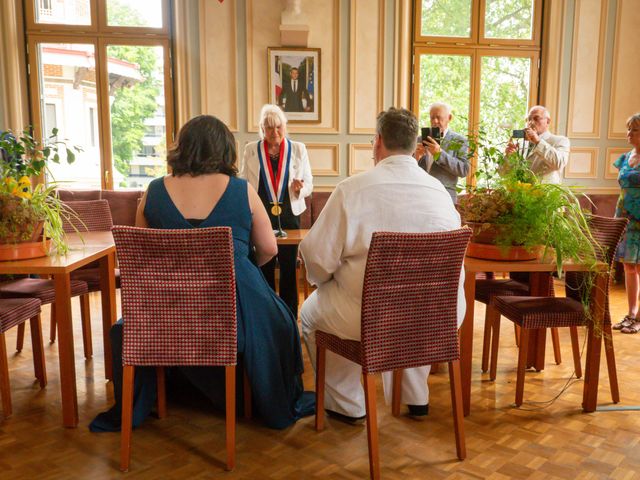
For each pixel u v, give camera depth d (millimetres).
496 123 6445
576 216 2545
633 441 2363
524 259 2564
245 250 2352
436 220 2158
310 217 5645
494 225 2535
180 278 2021
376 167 2221
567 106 6422
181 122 6020
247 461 2170
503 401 2771
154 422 2506
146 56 6074
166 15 6031
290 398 2496
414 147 2244
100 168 6195
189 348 2068
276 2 5906
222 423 2500
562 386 2969
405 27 6062
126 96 6117
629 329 3906
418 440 2352
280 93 6004
